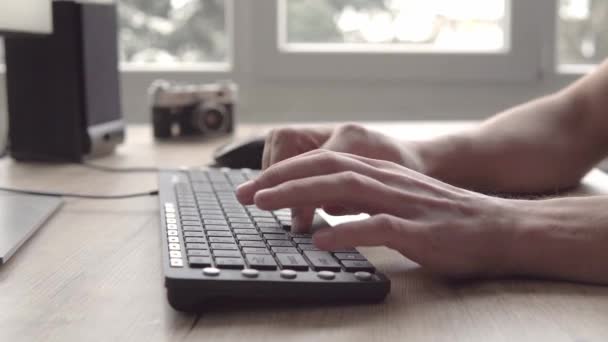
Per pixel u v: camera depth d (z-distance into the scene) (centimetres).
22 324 42
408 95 175
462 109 176
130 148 119
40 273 52
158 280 50
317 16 179
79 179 92
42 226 67
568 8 179
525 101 176
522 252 49
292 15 179
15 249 57
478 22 177
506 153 80
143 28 180
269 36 173
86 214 72
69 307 45
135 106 174
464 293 47
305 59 174
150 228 66
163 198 70
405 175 54
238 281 43
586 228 50
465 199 52
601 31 179
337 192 49
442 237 49
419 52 173
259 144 93
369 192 50
